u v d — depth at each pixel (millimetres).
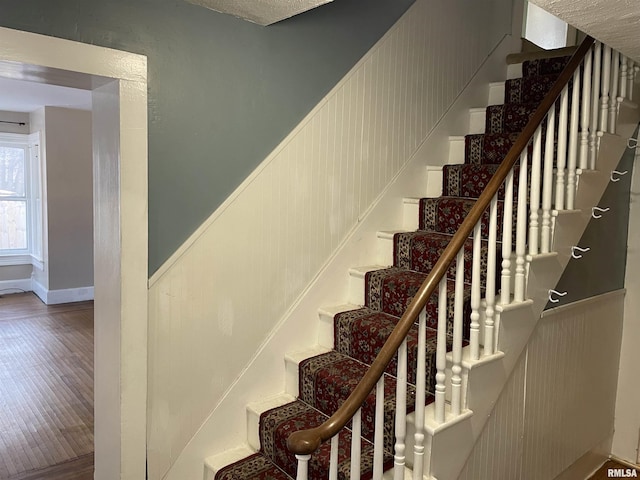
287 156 2457
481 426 2225
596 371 3273
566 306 2867
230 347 2346
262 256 2416
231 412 2377
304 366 2441
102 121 2047
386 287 2611
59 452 2898
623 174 3275
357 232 2846
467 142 3264
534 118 2266
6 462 2783
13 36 1664
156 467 2150
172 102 2055
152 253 2057
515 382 2566
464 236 1933
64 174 6125
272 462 2273
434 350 2172
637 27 2045
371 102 2840
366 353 2441
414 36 3062
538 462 2838
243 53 2252
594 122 2684
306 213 2576
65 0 1763
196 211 2168
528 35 5336
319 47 2551
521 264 2318
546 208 2445
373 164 2896
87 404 3500
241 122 2273
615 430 3547
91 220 6410
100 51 1838
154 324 2086
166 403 2158
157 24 1988
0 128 6332
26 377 3936
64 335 4969
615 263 3344
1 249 6664
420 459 1890
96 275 2172
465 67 3457
